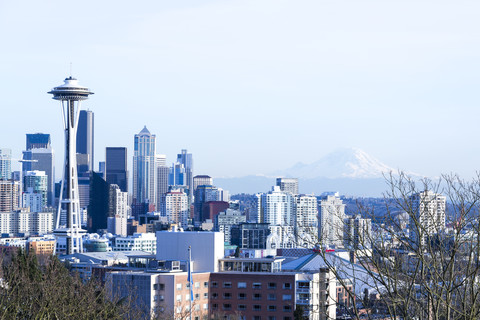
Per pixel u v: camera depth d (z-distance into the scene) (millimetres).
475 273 46781
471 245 48094
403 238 50156
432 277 47594
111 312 101562
